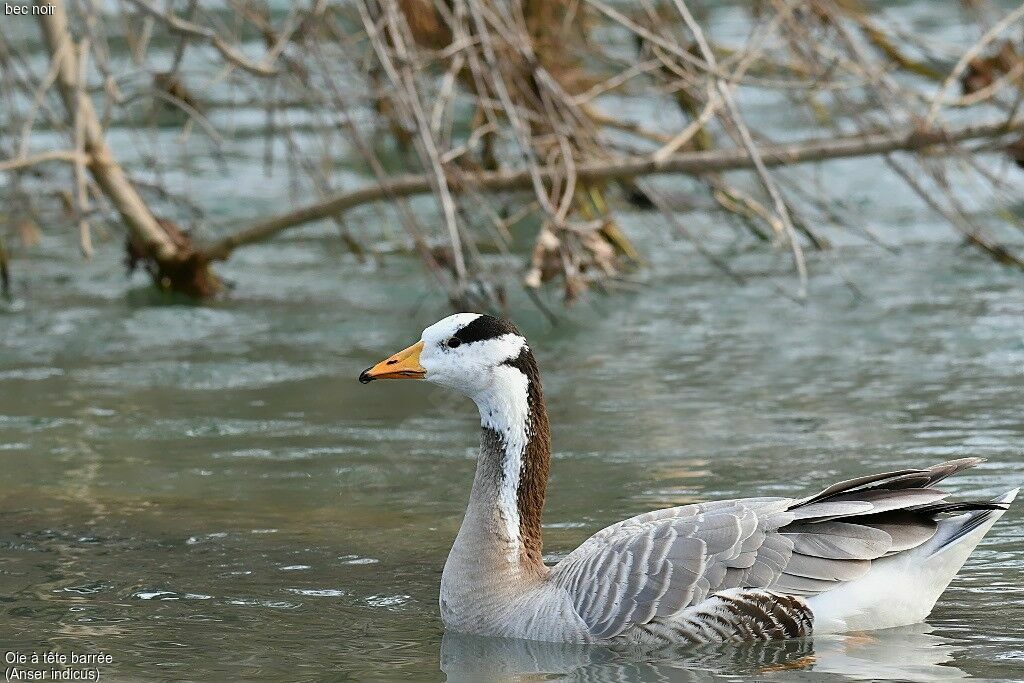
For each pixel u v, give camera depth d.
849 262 20.67
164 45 29.00
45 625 9.64
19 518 11.90
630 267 20.91
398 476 12.90
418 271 20.94
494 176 18.89
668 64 17.44
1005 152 18.55
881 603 9.12
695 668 8.76
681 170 18.58
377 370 10.05
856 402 14.57
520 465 9.85
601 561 9.37
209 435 14.20
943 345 16.59
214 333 18.12
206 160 25.67
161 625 9.66
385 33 19.34
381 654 9.16
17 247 22.41
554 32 20.62
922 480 9.15
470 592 9.66
